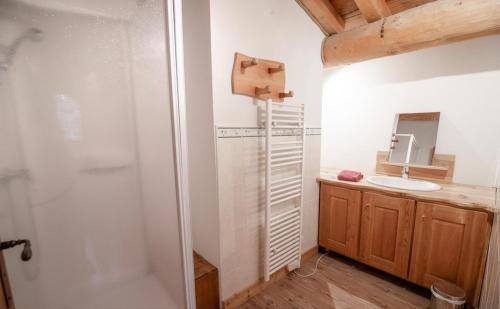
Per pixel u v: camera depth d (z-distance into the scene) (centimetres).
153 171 125
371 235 200
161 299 133
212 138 148
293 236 203
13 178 108
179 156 110
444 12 153
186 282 118
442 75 205
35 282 117
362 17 205
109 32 113
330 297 179
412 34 168
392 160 235
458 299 145
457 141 202
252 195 173
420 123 220
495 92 183
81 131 118
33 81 107
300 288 189
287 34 185
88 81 116
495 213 140
